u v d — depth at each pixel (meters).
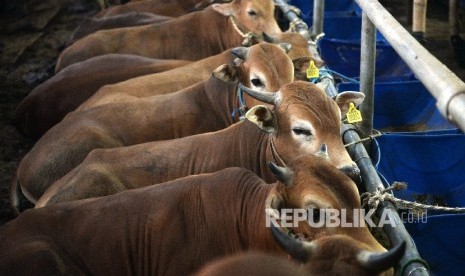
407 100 6.68
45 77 10.27
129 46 8.28
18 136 8.41
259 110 4.49
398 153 5.64
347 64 8.12
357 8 10.61
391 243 3.75
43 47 11.75
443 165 5.66
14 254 3.98
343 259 2.91
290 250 3.02
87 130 5.79
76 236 4.10
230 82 5.69
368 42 4.93
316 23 7.71
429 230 4.49
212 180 4.09
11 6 13.59
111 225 4.11
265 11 7.82
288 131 4.50
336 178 3.43
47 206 4.28
